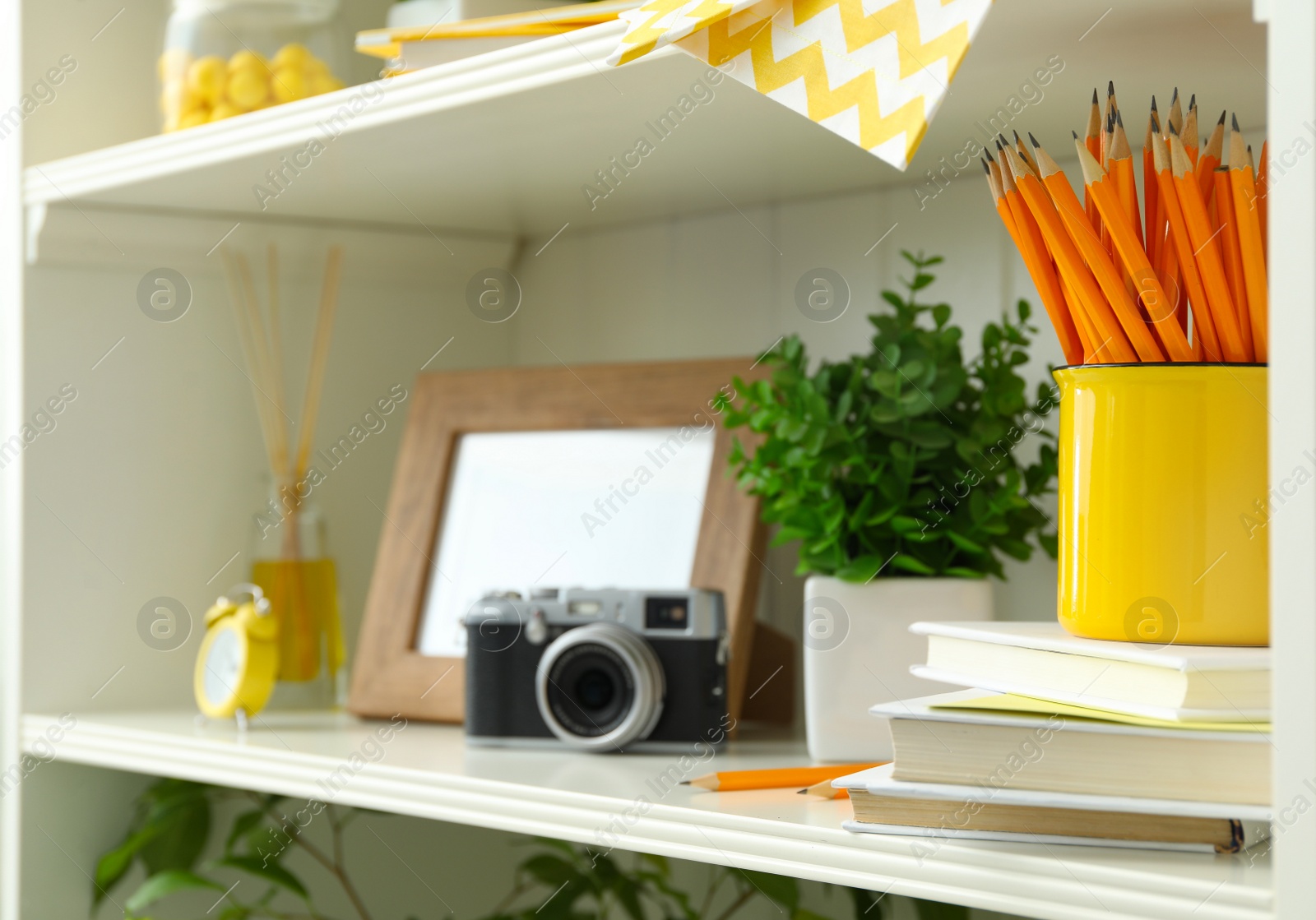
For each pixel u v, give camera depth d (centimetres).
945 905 79
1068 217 49
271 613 88
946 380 71
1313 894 38
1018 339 73
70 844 91
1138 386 49
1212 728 42
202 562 99
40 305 90
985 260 82
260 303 101
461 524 93
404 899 102
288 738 80
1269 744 42
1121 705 45
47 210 88
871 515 71
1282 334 39
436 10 77
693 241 99
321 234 101
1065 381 53
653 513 85
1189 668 43
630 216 100
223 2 83
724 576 80
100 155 84
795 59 50
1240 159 48
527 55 61
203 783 95
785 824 52
